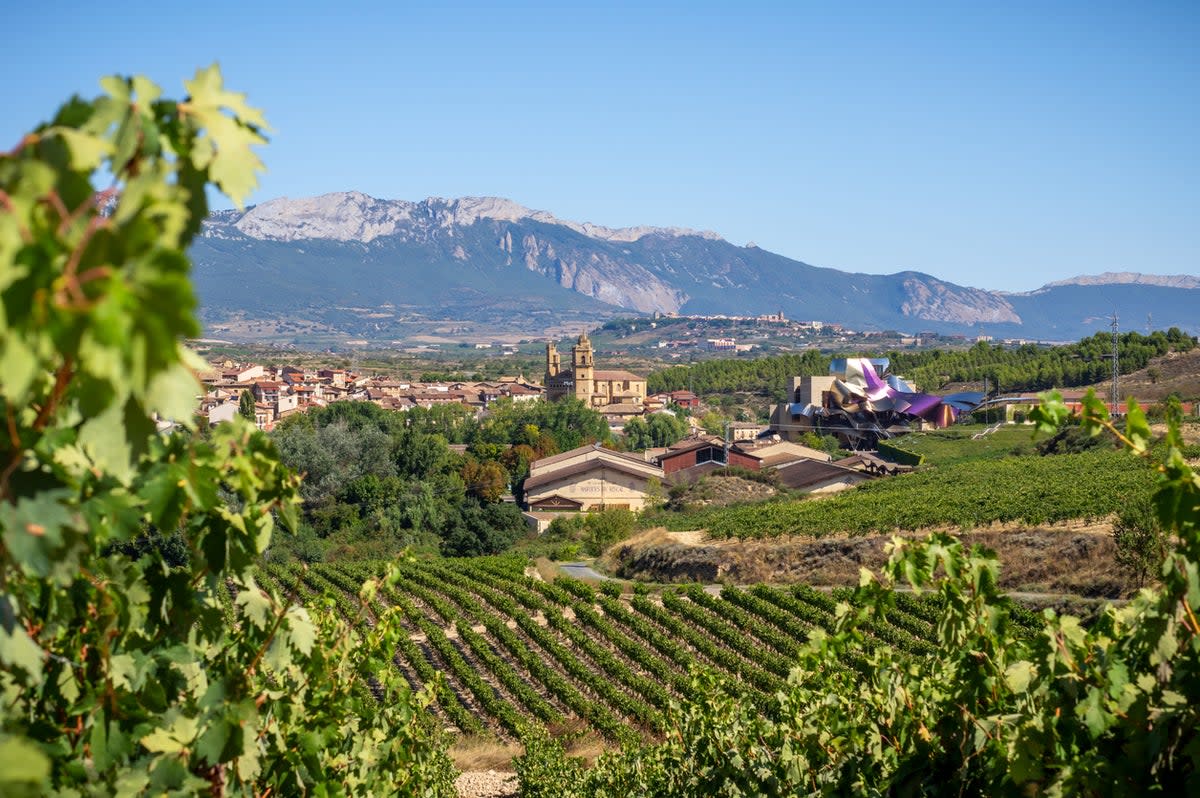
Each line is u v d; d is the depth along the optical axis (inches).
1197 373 4084.6
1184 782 181.2
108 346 70.6
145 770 155.6
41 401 111.4
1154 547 1233.4
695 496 3041.3
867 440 4037.9
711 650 1427.2
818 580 1898.4
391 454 3041.3
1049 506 1784.0
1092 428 174.1
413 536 2645.2
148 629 165.6
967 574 244.4
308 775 219.8
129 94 94.3
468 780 1128.8
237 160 99.7
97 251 73.4
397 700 371.6
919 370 5457.7
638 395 6378.0
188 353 91.2
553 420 4483.3
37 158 82.1
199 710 169.0
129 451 86.9
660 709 1316.4
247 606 191.6
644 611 1685.5
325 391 6107.3
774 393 6702.8
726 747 508.1
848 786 303.9
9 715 121.6
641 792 747.4
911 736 297.4
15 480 95.8
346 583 1987.0
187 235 99.3
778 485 3125.0
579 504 3105.3
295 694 239.9
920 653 1269.7
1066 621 220.7
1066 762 201.2
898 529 1934.1
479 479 3132.4
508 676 1425.9
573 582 1951.3
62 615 145.4
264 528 171.0
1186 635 180.4
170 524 127.3
